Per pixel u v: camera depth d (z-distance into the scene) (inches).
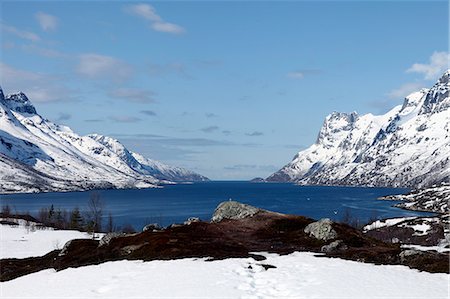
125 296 1320.1
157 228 2950.3
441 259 1824.6
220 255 1985.7
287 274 1562.5
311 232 2495.1
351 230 2667.3
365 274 1545.3
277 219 2940.5
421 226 5802.2
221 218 3193.9
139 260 1999.3
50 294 1425.9
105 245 2481.5
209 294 1290.6
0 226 5300.2
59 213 6668.3
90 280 1598.2
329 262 1787.6
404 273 1581.0
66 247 2613.2
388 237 5236.2
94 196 7244.1
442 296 1267.2
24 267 2297.0
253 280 1489.9
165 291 1344.7
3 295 1476.4
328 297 1248.2
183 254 2023.9
